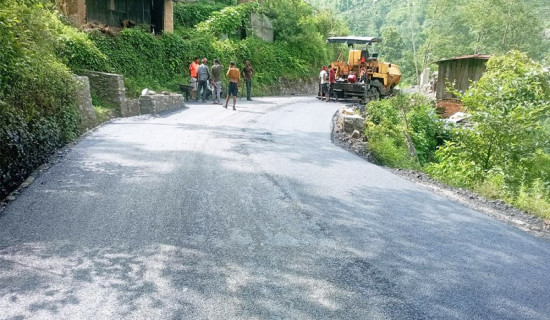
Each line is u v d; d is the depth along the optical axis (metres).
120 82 12.45
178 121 11.26
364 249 4.06
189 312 2.86
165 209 4.75
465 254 4.15
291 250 3.92
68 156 6.92
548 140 10.34
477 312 3.08
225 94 20.59
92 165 6.43
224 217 4.62
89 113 9.91
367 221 4.83
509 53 14.71
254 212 4.83
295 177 6.40
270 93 26.55
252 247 3.94
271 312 2.90
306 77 32.50
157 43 18.70
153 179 5.80
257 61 26.69
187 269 3.46
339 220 4.79
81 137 8.52
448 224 5.03
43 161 6.57
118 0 19.34
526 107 10.06
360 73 20.77
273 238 4.17
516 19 37.09
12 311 2.81
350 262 3.75
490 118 9.75
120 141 8.23
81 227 4.20
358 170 7.25
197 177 6.00
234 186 5.71
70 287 3.12
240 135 9.52
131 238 3.99
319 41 35.06
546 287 3.56
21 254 3.62
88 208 4.69
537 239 4.83
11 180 5.38
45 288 3.10
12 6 5.99
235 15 25.66
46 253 3.64
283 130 10.66
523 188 8.81
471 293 3.36
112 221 4.36
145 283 3.21
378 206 5.43
